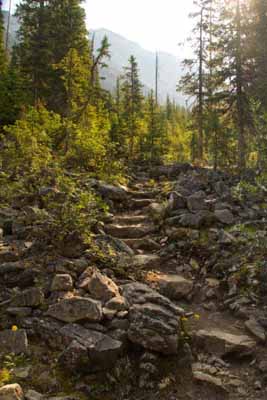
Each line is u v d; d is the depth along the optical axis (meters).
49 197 10.31
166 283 8.44
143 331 6.23
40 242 8.45
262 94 22.86
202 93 29.52
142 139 32.62
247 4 24.75
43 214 8.99
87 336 6.07
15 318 6.68
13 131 16.55
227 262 9.27
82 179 14.06
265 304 7.87
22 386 5.42
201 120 29.25
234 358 6.58
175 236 10.66
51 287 7.15
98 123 24.95
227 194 13.05
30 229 9.23
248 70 24.31
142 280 8.53
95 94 25.97
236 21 24.52
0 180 12.62
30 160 14.41
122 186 15.38
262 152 9.48
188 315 7.71
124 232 10.98
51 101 30.59
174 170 19.06
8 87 26.12
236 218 11.50
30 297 6.91
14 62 35.16
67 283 7.16
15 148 15.31
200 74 29.80
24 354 5.99
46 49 30.61
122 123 32.78
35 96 29.58
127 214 12.84
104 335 6.13
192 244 10.21
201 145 29.06
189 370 6.23
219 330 7.19
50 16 32.81
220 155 25.42
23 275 7.51
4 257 8.07
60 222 8.63
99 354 5.79
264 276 8.41
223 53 24.88
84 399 5.39
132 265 8.90
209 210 11.98
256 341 6.83
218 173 17.19
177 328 6.56
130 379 5.88
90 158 17.50
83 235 8.76
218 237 10.32
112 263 8.59
